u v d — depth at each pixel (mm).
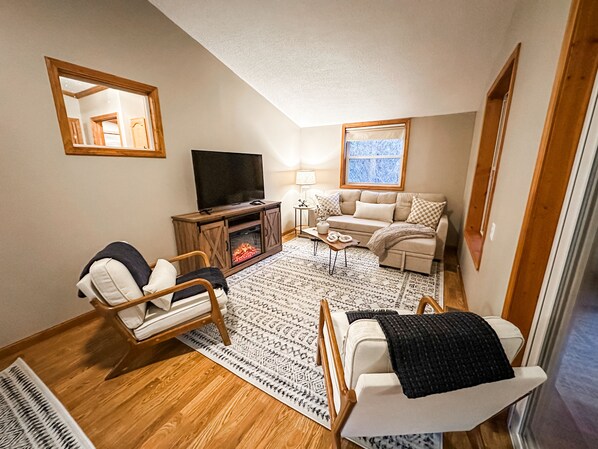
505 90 2434
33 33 1799
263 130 4133
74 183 2100
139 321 1647
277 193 4734
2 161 1747
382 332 830
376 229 3961
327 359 1344
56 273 2066
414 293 2758
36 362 1801
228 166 3301
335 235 3283
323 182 5219
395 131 4426
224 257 3102
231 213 3111
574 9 899
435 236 3395
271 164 4457
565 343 990
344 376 976
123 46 2293
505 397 895
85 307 2262
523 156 1313
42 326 2027
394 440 1299
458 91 3262
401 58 2744
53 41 1892
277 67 3238
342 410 953
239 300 2600
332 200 4633
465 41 2336
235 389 1576
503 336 821
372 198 4523
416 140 4281
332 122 4805
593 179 872
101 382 1631
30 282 1940
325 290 2811
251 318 2295
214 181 3131
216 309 1893
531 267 1119
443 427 1140
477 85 3049
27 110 1818
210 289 1839
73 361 1811
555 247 1045
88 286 1541
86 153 2139
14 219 1828
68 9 1947
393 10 2143
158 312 1762
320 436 1302
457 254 3941
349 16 2281
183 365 1771
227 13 2469
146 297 1599
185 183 2990
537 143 1138
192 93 2945
